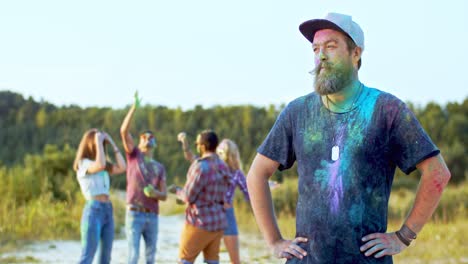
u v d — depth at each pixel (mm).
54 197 15961
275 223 3564
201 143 7469
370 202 3242
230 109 43750
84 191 7344
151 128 42375
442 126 35438
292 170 25594
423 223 3260
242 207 16328
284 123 3531
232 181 7586
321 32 3377
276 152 3553
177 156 36094
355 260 3217
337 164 3271
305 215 3336
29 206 13742
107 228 7445
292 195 18125
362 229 3225
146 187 7945
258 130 41250
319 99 3430
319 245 3270
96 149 7359
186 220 7402
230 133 40875
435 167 3240
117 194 18391
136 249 7941
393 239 3232
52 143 41375
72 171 18109
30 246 11062
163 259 10242
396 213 16812
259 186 3582
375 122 3264
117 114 45281
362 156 3242
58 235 12188
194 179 7289
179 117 43250
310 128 3395
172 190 7703
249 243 12250
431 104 38562
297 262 3334
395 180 26047
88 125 44594
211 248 7496
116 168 8055
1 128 42938
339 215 3234
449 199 17031
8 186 15273
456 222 14375
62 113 46031
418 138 3229
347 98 3346
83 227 7246
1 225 12273
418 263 9250
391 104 3270
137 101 8047
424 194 3248
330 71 3309
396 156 3314
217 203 7449
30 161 18078
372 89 3375
